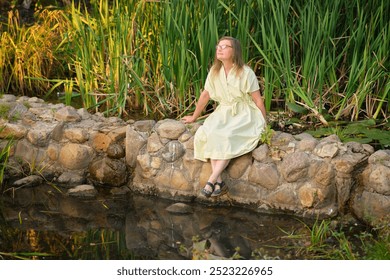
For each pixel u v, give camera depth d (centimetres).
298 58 734
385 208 501
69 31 789
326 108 719
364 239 486
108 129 595
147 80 720
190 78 694
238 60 552
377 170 505
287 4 675
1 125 613
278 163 541
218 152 539
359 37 675
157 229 514
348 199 523
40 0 995
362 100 677
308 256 460
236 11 700
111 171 585
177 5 671
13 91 781
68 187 591
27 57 781
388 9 716
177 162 569
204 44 661
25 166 611
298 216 533
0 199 566
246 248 478
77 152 593
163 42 680
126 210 549
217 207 553
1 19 950
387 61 695
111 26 748
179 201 566
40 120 619
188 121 580
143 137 583
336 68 730
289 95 686
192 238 494
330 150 527
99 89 721
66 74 824
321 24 678
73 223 523
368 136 623
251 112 561
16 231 507
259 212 543
